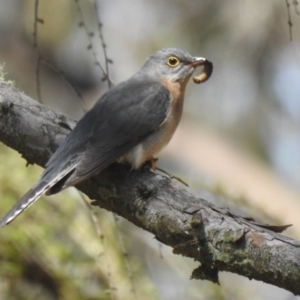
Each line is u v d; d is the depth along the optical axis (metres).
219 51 14.58
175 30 15.14
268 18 14.20
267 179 15.51
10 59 18.33
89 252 11.27
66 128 9.20
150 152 9.66
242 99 14.98
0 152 12.15
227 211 7.70
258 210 12.33
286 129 15.55
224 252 7.45
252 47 14.40
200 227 7.58
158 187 8.16
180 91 10.66
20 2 18.83
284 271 7.17
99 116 9.49
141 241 11.91
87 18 16.52
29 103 9.28
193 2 14.92
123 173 8.66
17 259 11.44
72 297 11.23
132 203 8.27
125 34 16.19
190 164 15.41
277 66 14.73
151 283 11.15
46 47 18.33
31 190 8.47
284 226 7.48
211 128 15.52
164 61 10.71
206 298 11.27
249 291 11.65
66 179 8.54
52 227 11.59
